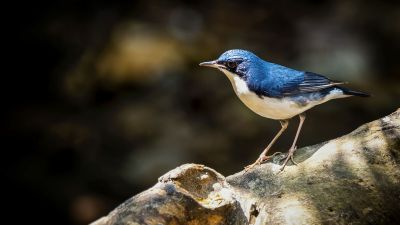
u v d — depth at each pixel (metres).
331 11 18.86
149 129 14.77
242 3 19.08
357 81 15.83
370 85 15.70
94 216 12.56
